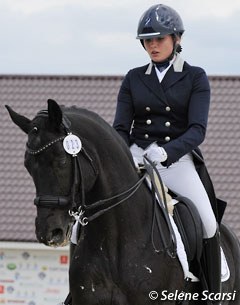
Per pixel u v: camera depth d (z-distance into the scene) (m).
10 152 32.91
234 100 33.56
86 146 10.15
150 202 10.85
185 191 11.69
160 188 10.96
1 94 34.03
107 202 10.35
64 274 29.14
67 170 9.70
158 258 10.52
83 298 10.55
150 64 11.74
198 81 11.51
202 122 11.27
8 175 32.38
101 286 10.44
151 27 11.41
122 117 11.82
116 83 34.06
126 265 10.36
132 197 10.60
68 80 34.34
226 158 32.09
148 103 11.60
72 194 9.73
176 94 11.49
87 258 10.51
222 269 11.94
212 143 32.47
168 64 11.66
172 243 10.70
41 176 9.62
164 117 11.63
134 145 11.83
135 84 11.73
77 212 9.91
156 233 10.65
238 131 32.81
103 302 10.43
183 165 11.77
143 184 10.93
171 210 11.03
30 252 29.28
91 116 10.55
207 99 11.48
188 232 11.21
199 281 11.53
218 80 34.16
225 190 31.23
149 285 10.38
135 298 10.37
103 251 10.44
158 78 11.63
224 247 12.45
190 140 11.13
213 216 11.63
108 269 10.39
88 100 33.41
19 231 30.56
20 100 33.78
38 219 9.62
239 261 12.73
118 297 10.39
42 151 9.65
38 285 29.23
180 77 11.54
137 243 10.48
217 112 33.28
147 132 11.72
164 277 10.55
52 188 9.62
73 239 10.96
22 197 31.86
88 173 10.05
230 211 30.69
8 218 31.11
